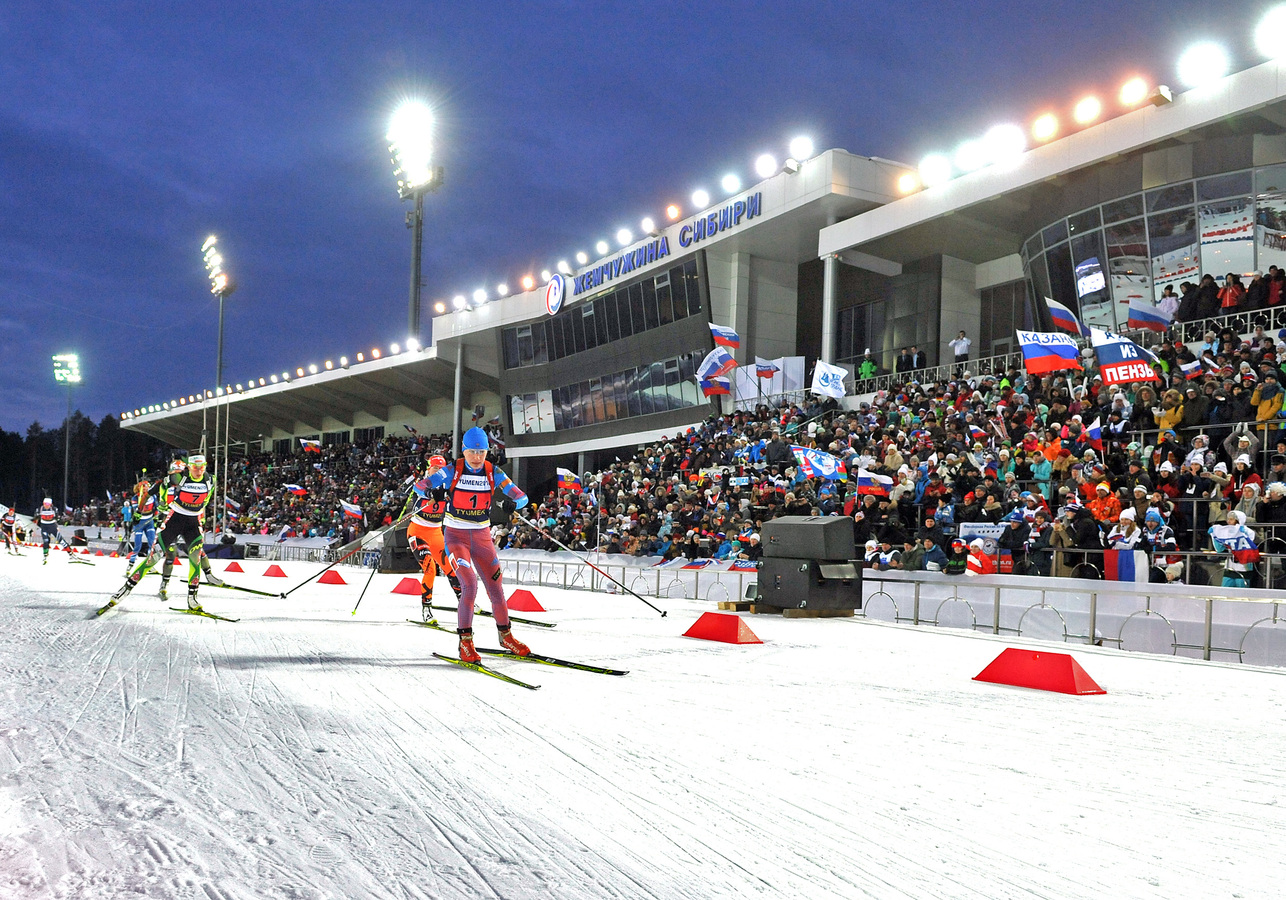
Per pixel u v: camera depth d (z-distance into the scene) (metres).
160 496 10.37
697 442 27.16
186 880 2.52
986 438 17.11
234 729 4.41
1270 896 2.65
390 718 4.77
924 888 2.64
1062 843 3.08
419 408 56.25
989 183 23.59
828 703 5.66
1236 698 6.45
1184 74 19.22
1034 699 6.13
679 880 2.65
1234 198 19.67
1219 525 11.87
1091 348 18.75
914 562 14.54
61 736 4.20
